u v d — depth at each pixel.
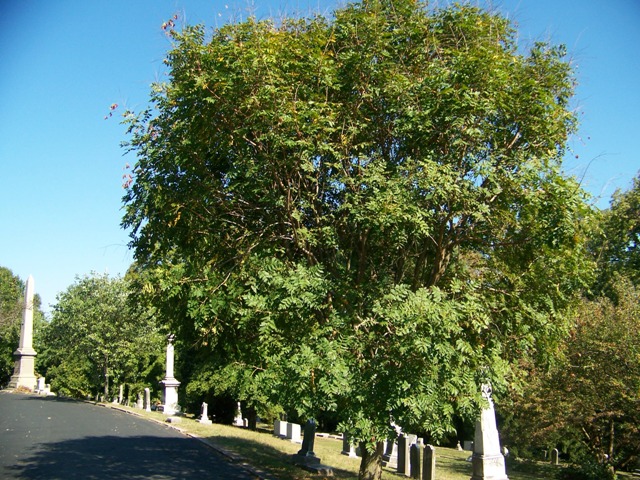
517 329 9.93
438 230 10.04
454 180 8.77
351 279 9.98
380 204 8.51
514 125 9.59
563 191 8.62
